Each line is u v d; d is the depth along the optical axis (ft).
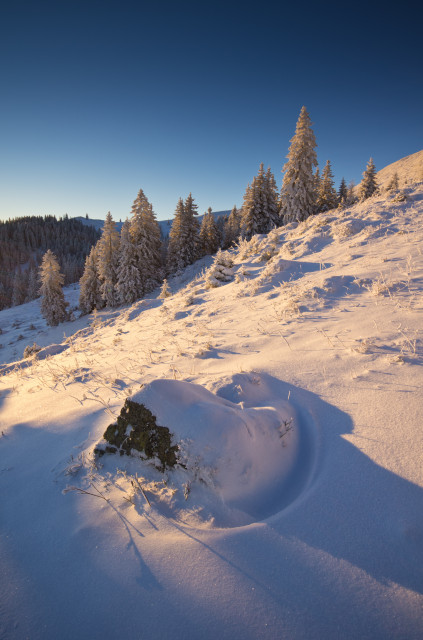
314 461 8.27
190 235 150.51
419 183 51.34
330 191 144.05
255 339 16.52
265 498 7.42
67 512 7.53
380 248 26.04
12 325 168.66
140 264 128.98
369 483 7.15
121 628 4.91
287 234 47.73
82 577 5.85
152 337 22.93
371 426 8.87
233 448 7.64
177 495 7.62
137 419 8.87
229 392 10.82
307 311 18.37
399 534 5.92
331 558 5.67
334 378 11.50
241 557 5.87
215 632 4.72
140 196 127.34
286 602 5.04
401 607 4.82
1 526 7.40
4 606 5.45
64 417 12.27
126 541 6.52
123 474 8.47
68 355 26.08
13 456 10.44
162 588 5.45
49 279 135.85
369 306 16.78
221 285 36.14
